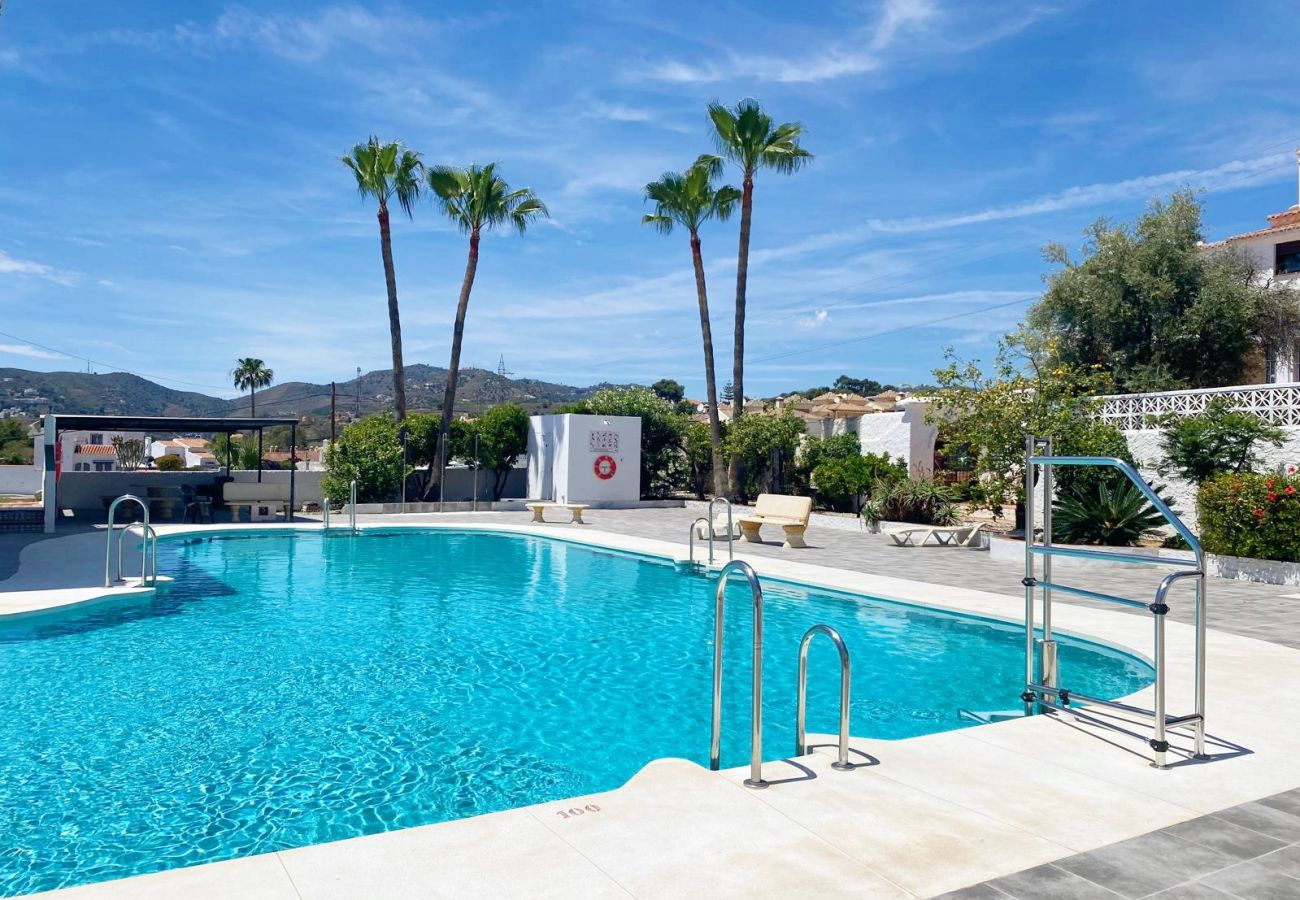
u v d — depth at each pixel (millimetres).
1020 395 17109
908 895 3135
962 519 20938
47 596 10617
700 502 27953
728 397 67312
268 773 5371
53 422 18016
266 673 7809
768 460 27391
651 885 3180
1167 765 4676
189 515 21781
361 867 3305
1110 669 8008
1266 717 5645
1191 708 5855
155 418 19812
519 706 6863
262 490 22094
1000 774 4508
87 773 5340
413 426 27672
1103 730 5363
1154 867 3408
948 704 6941
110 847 4324
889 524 19516
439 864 3338
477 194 26766
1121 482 16016
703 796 4121
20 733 6094
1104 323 22094
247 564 15055
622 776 5387
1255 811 4027
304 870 3273
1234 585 12297
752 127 26109
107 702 6859
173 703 6852
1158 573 13492
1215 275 21250
